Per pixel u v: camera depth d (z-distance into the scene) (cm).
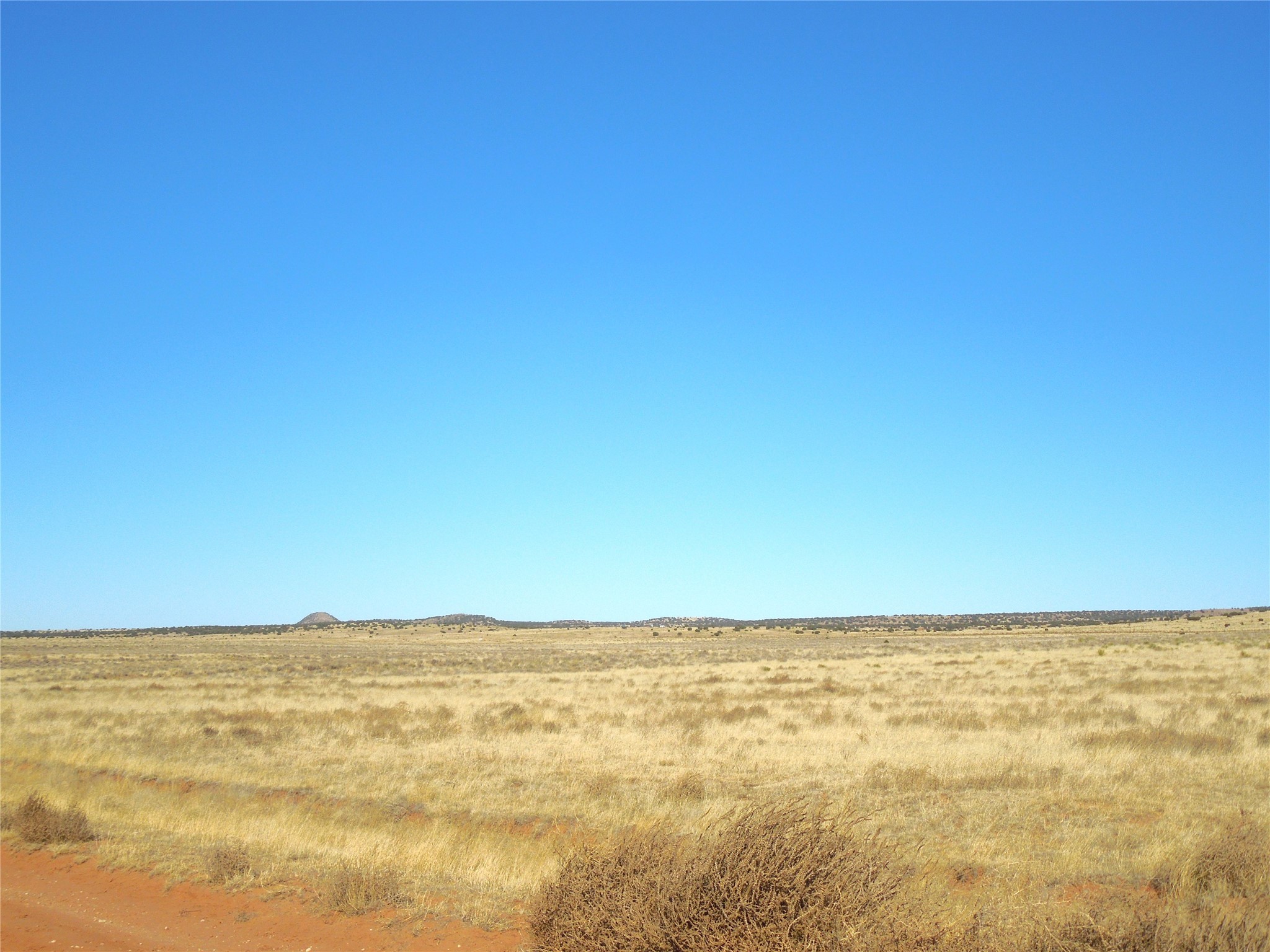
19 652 11250
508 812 1727
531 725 3192
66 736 3100
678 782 1922
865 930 807
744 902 834
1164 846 1263
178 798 1948
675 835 1076
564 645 13712
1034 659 6519
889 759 2234
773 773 2119
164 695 4853
